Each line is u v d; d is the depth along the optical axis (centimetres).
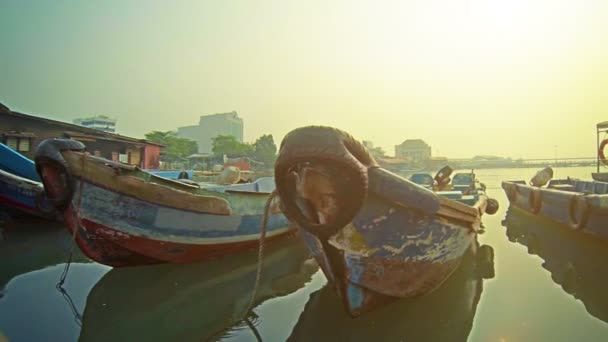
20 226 1166
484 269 763
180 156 6700
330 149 399
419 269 513
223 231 764
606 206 770
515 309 552
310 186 433
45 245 991
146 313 562
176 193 684
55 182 643
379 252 477
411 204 466
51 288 663
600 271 736
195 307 582
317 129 410
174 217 692
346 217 436
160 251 697
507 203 2125
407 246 489
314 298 612
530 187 1393
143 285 669
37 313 557
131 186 651
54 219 1146
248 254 866
